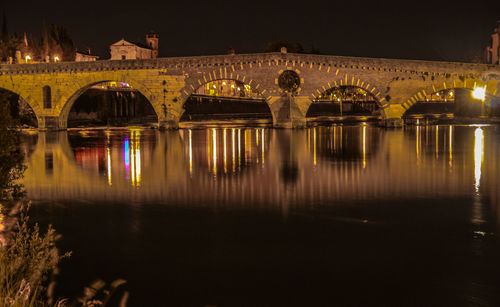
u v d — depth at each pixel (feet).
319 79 217.77
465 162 105.29
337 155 120.78
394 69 218.38
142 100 379.76
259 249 45.52
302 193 71.46
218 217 57.57
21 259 25.95
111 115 332.39
